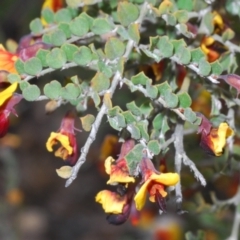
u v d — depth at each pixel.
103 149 0.41
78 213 1.01
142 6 0.39
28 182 1.00
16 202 0.77
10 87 0.36
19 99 0.37
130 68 0.40
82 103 0.37
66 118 0.38
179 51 0.37
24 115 0.97
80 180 1.01
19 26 0.64
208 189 0.50
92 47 0.37
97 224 1.00
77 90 0.36
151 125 0.38
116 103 0.53
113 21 0.40
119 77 0.37
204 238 0.45
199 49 0.37
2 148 0.72
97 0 0.40
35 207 0.99
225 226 0.53
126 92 0.53
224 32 0.40
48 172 1.02
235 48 0.40
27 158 1.00
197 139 0.44
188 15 0.39
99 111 0.36
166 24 0.40
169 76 0.40
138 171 0.35
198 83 0.40
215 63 0.37
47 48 0.38
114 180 0.35
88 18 0.38
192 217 0.58
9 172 0.73
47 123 0.99
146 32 0.41
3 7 0.58
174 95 0.36
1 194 0.75
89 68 0.39
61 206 1.01
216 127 0.37
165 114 0.38
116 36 0.39
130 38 0.37
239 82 0.37
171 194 0.41
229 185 0.50
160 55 0.37
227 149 0.42
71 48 0.37
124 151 0.36
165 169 0.38
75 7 0.40
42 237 0.97
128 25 0.38
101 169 0.47
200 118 0.36
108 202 0.36
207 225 0.53
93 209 1.02
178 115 0.38
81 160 0.35
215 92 0.39
